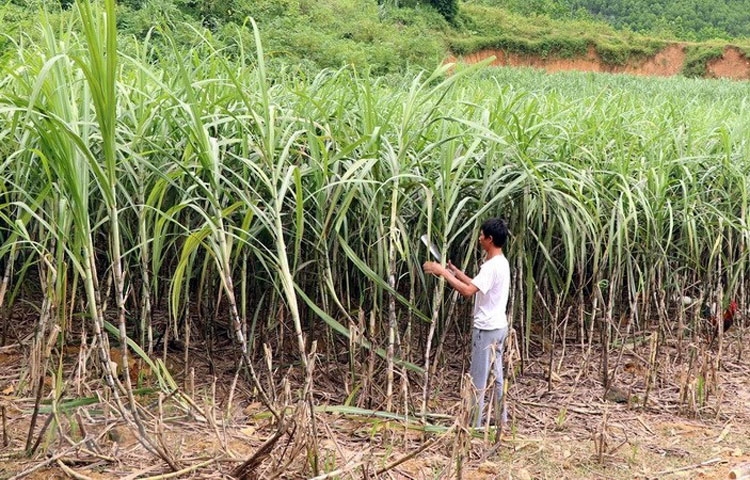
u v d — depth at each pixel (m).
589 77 26.16
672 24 60.53
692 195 5.54
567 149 5.48
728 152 5.75
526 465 3.90
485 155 4.73
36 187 4.15
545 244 4.97
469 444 3.63
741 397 5.14
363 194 4.20
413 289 4.46
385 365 4.72
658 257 5.62
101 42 2.86
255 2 20.95
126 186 4.41
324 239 4.11
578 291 5.23
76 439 3.72
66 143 3.01
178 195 4.51
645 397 4.76
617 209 5.06
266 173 4.31
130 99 4.53
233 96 4.36
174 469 3.38
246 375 4.64
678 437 4.41
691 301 5.80
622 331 6.20
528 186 4.63
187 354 4.41
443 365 5.04
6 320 4.65
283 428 3.38
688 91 25.98
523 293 5.60
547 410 4.71
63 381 4.36
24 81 3.80
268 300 4.92
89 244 3.15
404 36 26.03
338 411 4.09
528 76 26.36
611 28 47.78
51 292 3.62
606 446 3.99
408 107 4.20
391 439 4.00
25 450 3.53
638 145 6.14
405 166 4.43
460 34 40.53
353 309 5.05
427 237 4.15
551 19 49.00
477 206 4.83
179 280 3.45
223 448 3.53
